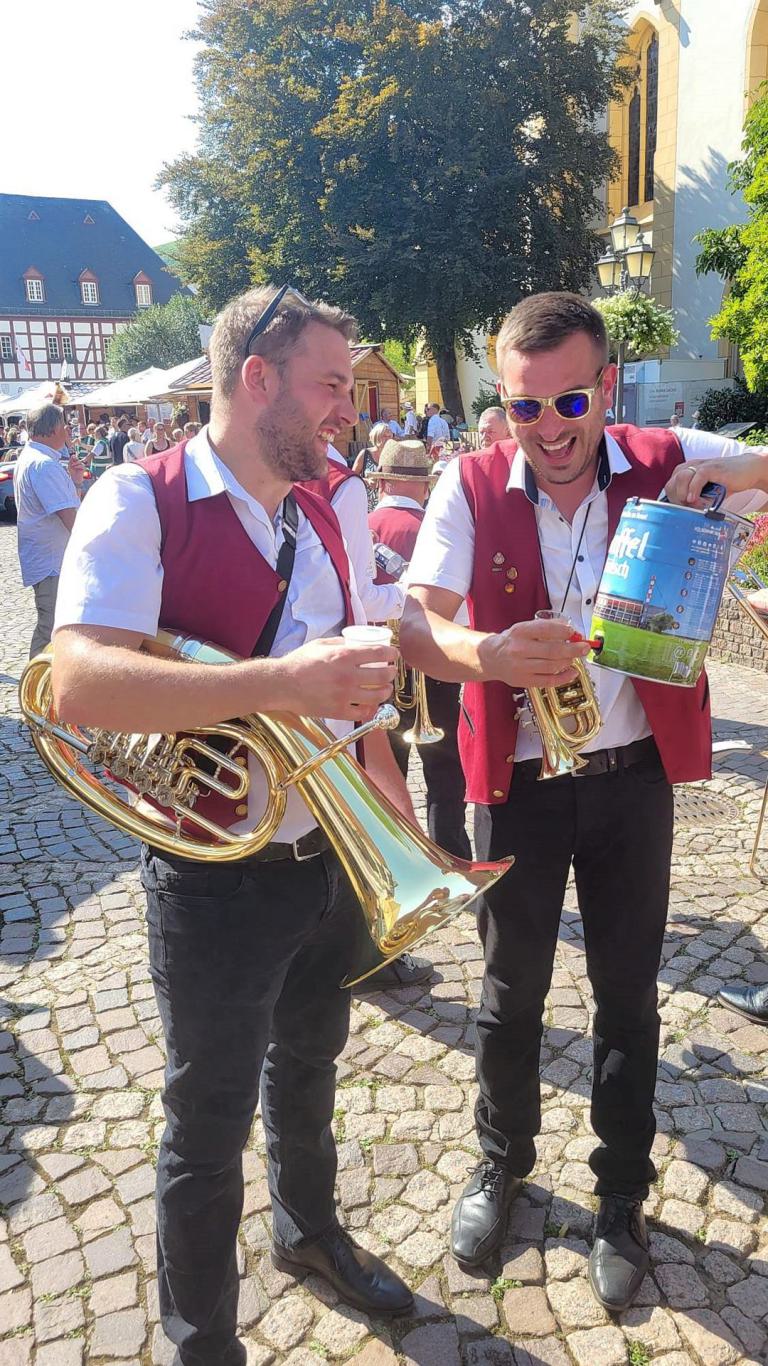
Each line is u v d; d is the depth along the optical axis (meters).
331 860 1.73
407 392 39.94
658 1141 2.55
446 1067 2.89
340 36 25.02
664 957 3.42
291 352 1.46
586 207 26.56
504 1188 2.26
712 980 3.27
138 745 1.57
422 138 24.80
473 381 31.58
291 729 1.47
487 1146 2.26
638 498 1.71
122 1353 2.01
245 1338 2.03
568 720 1.81
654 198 24.62
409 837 1.64
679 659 1.68
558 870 2.02
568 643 1.64
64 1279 2.19
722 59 22.12
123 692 1.35
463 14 24.98
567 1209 2.35
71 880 4.19
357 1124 2.66
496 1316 2.07
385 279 25.50
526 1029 2.14
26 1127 2.68
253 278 28.80
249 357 1.47
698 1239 2.24
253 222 28.22
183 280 31.69
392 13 24.09
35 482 6.05
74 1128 2.67
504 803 2.00
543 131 25.14
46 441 6.13
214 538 1.55
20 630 9.62
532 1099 2.21
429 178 24.02
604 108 26.06
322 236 26.50
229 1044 1.66
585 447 1.80
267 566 1.60
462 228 24.31
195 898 1.62
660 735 1.91
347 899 1.81
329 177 25.25
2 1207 2.40
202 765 1.62
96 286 68.94
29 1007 3.25
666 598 1.65
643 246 13.00
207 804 1.62
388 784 1.99
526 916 2.03
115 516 1.49
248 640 1.60
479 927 2.15
